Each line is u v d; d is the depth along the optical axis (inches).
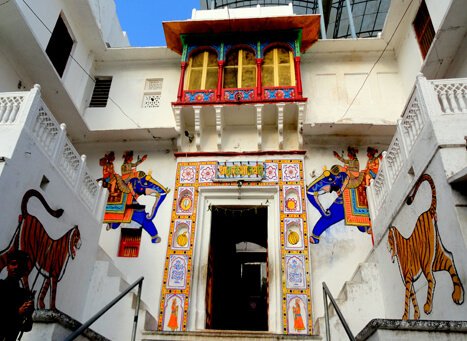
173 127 431.8
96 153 453.7
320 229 387.5
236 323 495.2
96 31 458.6
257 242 506.6
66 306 287.3
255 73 452.4
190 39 472.4
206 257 381.4
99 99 483.8
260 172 415.2
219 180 413.7
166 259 374.6
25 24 325.4
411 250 255.6
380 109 448.5
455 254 201.2
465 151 218.5
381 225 321.4
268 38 469.1
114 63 503.8
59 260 280.1
